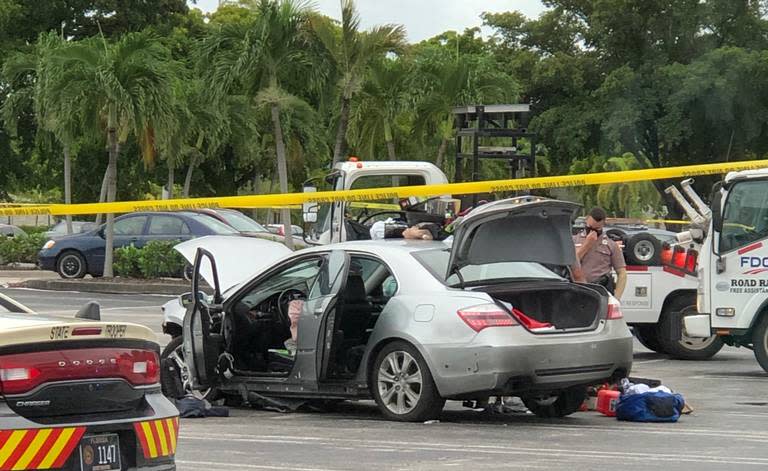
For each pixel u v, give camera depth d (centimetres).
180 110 8794
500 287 2456
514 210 2408
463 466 1953
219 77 6812
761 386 3175
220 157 12131
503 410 2669
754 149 12531
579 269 2658
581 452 2105
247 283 2630
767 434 2339
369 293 2647
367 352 2503
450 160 8806
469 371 2361
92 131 6694
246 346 2695
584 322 2492
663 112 12362
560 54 12788
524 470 1914
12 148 12275
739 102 11950
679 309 3878
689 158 12744
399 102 7950
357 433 2334
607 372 2489
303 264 2655
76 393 1425
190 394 2711
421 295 2456
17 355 1390
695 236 3809
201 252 2655
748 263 3394
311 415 2623
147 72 6462
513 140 4653
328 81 6906
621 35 12756
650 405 2534
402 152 9044
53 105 6488
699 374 3472
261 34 6694
